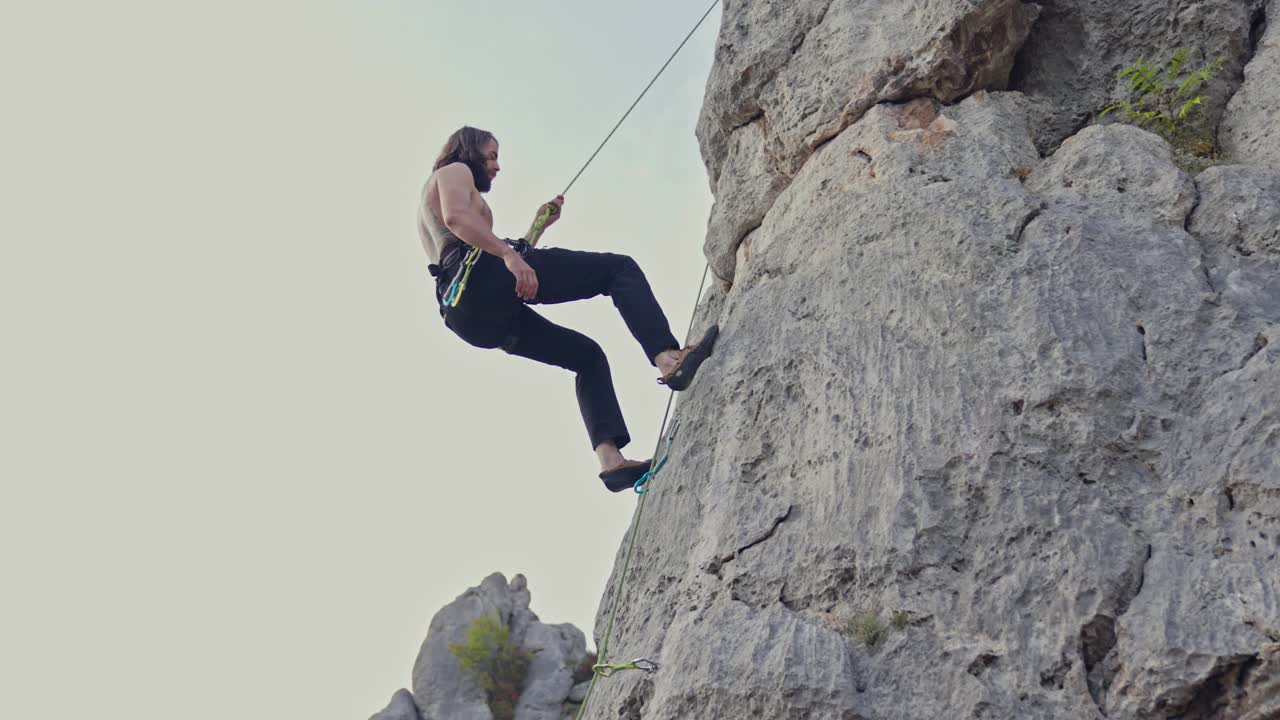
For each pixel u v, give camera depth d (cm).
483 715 2914
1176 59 509
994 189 473
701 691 394
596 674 494
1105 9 536
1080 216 449
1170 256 429
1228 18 508
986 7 507
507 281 502
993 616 376
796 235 529
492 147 532
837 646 387
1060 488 389
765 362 490
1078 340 412
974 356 427
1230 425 377
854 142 535
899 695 373
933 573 392
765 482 459
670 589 471
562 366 546
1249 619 340
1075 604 366
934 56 517
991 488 397
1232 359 395
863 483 423
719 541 449
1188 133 498
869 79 538
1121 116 514
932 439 416
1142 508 379
